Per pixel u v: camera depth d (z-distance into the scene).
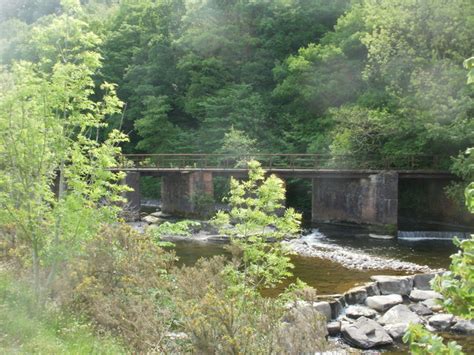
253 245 9.16
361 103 33.41
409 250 22.77
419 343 3.79
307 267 18.59
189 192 29.80
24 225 8.59
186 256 19.73
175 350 6.30
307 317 6.46
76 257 8.70
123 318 6.74
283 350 5.91
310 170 28.30
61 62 9.71
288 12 44.34
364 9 36.12
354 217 29.31
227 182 37.09
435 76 28.14
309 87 37.59
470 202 3.69
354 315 12.28
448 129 26.25
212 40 44.03
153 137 42.97
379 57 30.36
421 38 29.30
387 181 27.12
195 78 44.19
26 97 8.54
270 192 9.20
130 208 24.22
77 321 7.71
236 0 47.06
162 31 48.94
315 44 41.47
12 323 7.07
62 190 8.91
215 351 5.76
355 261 19.50
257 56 44.56
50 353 6.28
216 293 6.55
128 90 48.50
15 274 9.36
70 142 9.10
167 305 7.34
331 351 7.62
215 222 9.38
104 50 49.62
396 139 29.84
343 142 29.89
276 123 41.22
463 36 27.28
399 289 14.22
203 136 41.41
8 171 8.63
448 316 11.99
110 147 9.31
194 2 47.56
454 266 3.65
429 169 28.47
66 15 9.11
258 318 6.36
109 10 73.94
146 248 8.23
